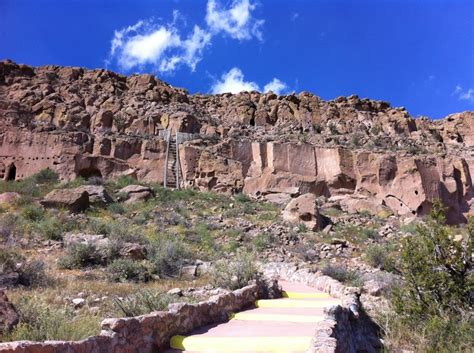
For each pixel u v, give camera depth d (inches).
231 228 982.4
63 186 1429.6
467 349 310.7
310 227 1039.0
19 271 448.8
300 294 459.8
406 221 1310.3
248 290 400.2
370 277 577.9
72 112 2074.3
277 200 1512.1
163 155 1737.2
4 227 716.7
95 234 741.9
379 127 2512.3
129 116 2127.2
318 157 1790.1
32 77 2389.3
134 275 523.8
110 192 1341.0
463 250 379.9
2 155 1707.7
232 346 254.7
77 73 2518.5
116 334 213.0
